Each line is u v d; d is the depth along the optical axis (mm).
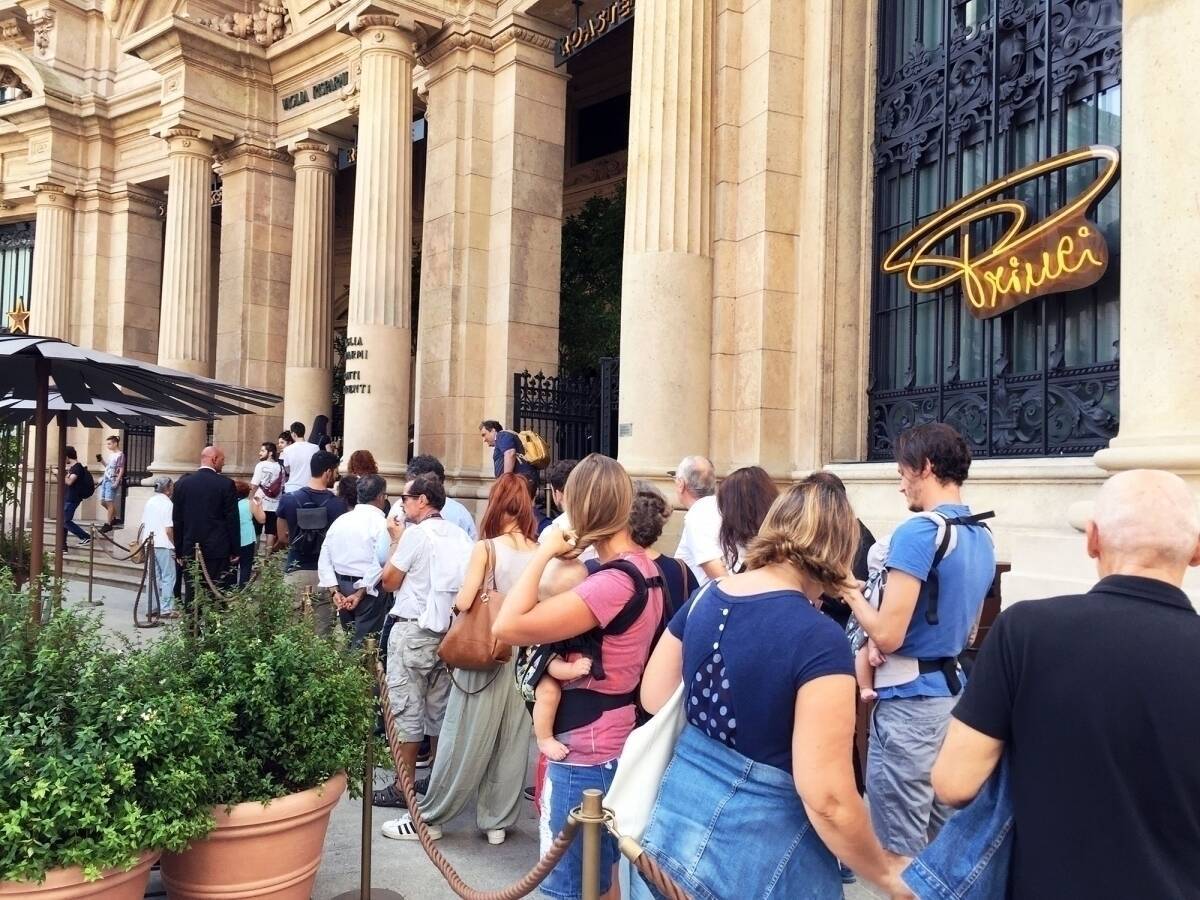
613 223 15297
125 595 14422
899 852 3324
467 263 12812
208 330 18406
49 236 22797
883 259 8070
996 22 7066
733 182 8539
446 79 13133
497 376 12586
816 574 2383
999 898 2043
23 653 3410
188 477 9508
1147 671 1863
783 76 8297
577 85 19391
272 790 3670
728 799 2309
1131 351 4344
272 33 18141
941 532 3326
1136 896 1799
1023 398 6668
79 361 4930
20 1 23656
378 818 5281
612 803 2518
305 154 17641
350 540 6730
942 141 7465
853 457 8031
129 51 18562
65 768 3066
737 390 8383
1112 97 6199
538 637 3139
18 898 2973
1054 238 6191
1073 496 5762
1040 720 1946
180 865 3588
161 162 21828
